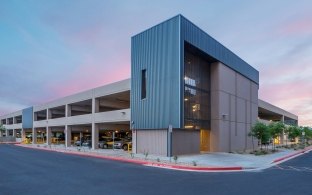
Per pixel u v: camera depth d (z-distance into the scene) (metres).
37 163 22.33
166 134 27.52
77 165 20.92
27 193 11.12
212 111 33.88
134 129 30.92
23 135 71.50
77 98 45.19
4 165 20.92
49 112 57.16
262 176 16.03
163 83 28.00
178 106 26.33
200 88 32.34
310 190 12.06
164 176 15.59
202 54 31.52
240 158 26.17
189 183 13.38
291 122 87.31
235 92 38.38
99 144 40.38
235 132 37.59
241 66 40.69
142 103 30.22
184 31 27.52
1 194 10.94
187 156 27.14
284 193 11.41
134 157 25.75
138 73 31.14
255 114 45.84
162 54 28.39
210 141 33.56
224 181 14.08
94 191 11.48
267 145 50.16
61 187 12.31
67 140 47.72
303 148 48.12
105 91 38.50
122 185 12.79
